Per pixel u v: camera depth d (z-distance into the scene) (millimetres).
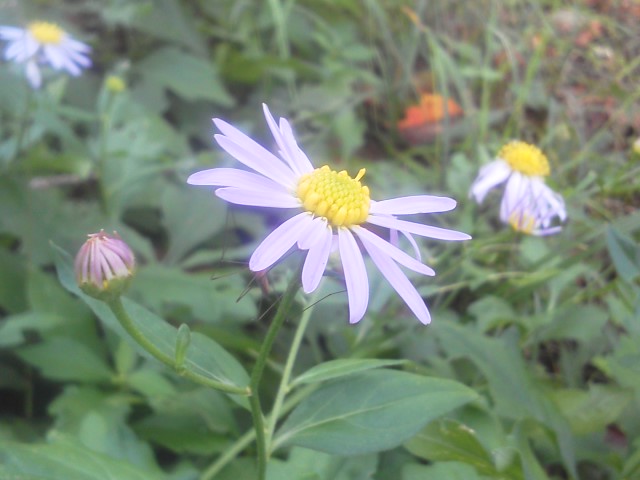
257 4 306
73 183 237
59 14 279
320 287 148
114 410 152
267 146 272
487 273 187
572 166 227
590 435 156
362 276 98
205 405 156
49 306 175
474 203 211
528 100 258
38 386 177
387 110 277
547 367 198
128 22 267
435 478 134
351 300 96
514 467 128
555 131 239
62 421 149
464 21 294
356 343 170
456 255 208
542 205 180
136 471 118
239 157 104
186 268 220
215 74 274
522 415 146
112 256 95
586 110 258
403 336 170
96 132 252
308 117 264
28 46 216
